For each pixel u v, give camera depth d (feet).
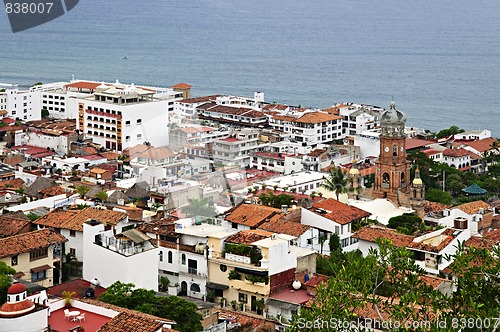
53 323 437.58
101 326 428.15
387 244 347.97
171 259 600.39
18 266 549.13
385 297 400.88
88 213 617.21
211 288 583.58
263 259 568.00
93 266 556.51
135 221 642.22
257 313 563.48
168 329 418.92
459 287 337.31
